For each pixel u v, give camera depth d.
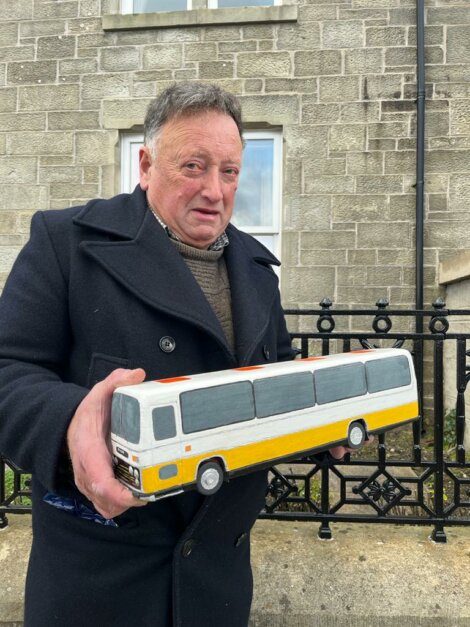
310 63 4.25
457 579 1.85
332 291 4.25
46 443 0.88
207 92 1.07
